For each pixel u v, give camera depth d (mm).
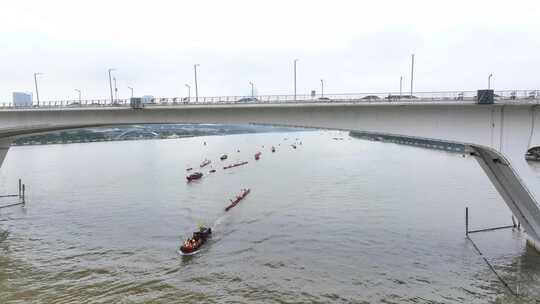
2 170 103250
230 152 157500
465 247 40750
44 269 36781
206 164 115750
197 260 38781
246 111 45688
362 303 30062
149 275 35406
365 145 191125
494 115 34188
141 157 137250
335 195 67062
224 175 93312
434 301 30109
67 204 62656
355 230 47344
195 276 35125
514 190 36469
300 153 149625
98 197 67750
